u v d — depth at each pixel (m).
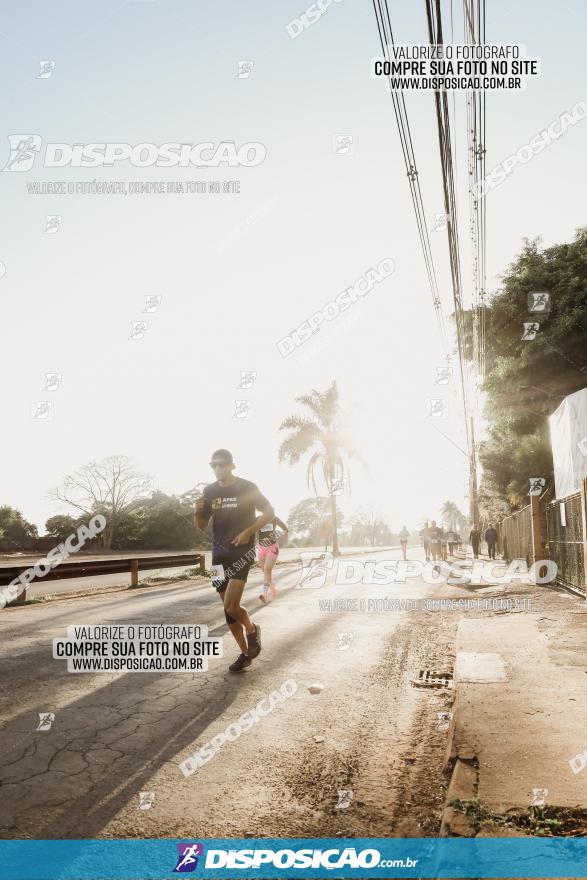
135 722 4.55
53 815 3.15
